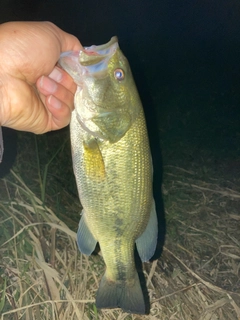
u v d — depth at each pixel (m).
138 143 0.32
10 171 0.67
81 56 0.31
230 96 1.15
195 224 0.70
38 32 0.31
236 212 0.73
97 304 0.36
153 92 1.22
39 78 0.32
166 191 0.77
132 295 0.36
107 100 0.31
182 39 1.48
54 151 0.75
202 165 0.85
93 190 0.32
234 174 0.83
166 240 0.66
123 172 0.32
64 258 0.57
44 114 0.34
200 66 1.36
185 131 0.99
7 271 0.54
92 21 1.45
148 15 1.47
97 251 0.59
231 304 0.57
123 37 1.47
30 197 0.62
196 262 0.63
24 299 0.52
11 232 0.58
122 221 0.33
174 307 0.56
